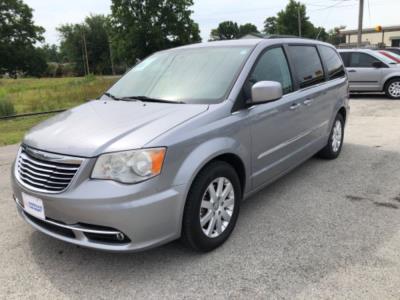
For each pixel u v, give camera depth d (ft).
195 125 10.15
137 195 8.93
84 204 8.89
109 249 9.15
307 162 19.21
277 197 14.78
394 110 34.60
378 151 20.99
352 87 44.29
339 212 13.28
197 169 9.85
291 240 11.41
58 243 11.66
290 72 14.64
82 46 303.27
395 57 43.45
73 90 66.95
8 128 33.55
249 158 11.98
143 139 9.30
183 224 10.05
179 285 9.45
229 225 11.45
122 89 13.88
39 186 9.65
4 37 221.46
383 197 14.51
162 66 13.96
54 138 9.99
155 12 156.46
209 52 13.58
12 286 9.60
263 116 12.39
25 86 105.60
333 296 8.79
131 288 9.40
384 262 10.07
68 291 9.36
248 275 9.73
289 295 8.89
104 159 9.04
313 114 16.08
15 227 12.80
